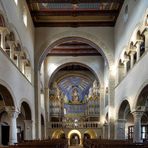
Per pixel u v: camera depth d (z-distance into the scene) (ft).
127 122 85.46
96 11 71.36
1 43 42.27
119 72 70.28
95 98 118.32
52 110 118.21
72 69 121.70
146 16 43.88
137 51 52.37
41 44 76.79
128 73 58.44
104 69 103.71
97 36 77.36
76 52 102.94
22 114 72.13
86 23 77.10
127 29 59.11
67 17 76.02
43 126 101.45
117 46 72.38
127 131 84.99
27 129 69.10
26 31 62.59
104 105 106.22
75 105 131.44
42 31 77.25
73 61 103.81
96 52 103.14
